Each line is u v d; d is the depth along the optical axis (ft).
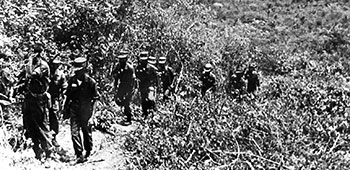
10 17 42.52
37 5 47.21
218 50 66.23
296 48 91.04
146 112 42.11
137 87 43.98
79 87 29.94
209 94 44.68
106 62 48.52
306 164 32.94
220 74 60.18
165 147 31.94
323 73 76.28
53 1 48.42
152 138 32.73
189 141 32.96
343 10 107.55
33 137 29.07
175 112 37.73
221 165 31.65
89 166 29.63
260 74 71.56
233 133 35.12
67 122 38.11
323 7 108.99
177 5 66.64
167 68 47.60
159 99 47.55
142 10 57.36
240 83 56.59
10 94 35.17
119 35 52.31
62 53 43.52
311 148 36.94
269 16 104.53
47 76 29.27
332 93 56.65
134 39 54.08
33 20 44.93
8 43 39.40
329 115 45.52
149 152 31.53
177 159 30.86
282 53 84.99
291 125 39.42
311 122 41.50
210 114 37.29
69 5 48.29
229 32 76.18
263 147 34.30
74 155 31.94
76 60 30.01
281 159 32.83
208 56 61.05
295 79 69.46
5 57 38.22
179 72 57.88
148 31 56.80
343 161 34.22
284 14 105.91
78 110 30.09
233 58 66.54
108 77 47.44
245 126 35.99
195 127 34.45
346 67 82.64
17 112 35.68
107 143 34.58
